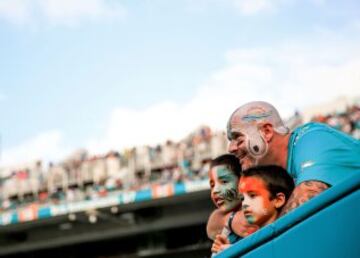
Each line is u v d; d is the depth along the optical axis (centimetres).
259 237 443
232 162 545
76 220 3859
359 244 407
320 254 418
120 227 3878
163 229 3828
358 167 467
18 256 4556
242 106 525
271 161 510
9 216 3894
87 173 4059
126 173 3862
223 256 457
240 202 539
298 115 3088
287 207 463
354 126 2980
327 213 421
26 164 4322
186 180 3522
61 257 4462
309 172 469
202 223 3712
